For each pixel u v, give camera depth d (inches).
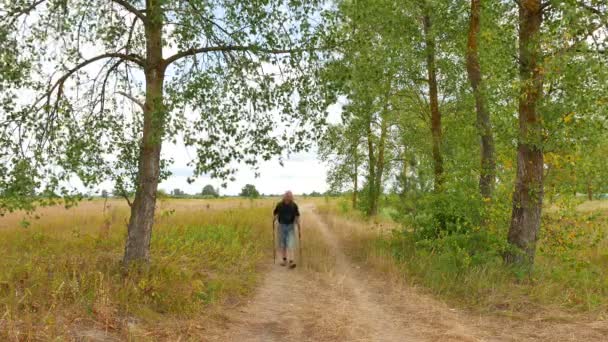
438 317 252.7
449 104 526.3
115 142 314.8
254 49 280.2
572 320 241.0
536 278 329.7
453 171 429.4
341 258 475.8
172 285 273.9
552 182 375.6
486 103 394.3
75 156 277.9
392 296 304.3
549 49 302.5
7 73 273.4
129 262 300.2
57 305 211.2
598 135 332.5
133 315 219.3
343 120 313.9
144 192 307.4
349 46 300.0
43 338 169.5
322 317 247.8
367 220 856.3
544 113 336.8
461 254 345.1
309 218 1122.7
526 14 342.6
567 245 353.4
